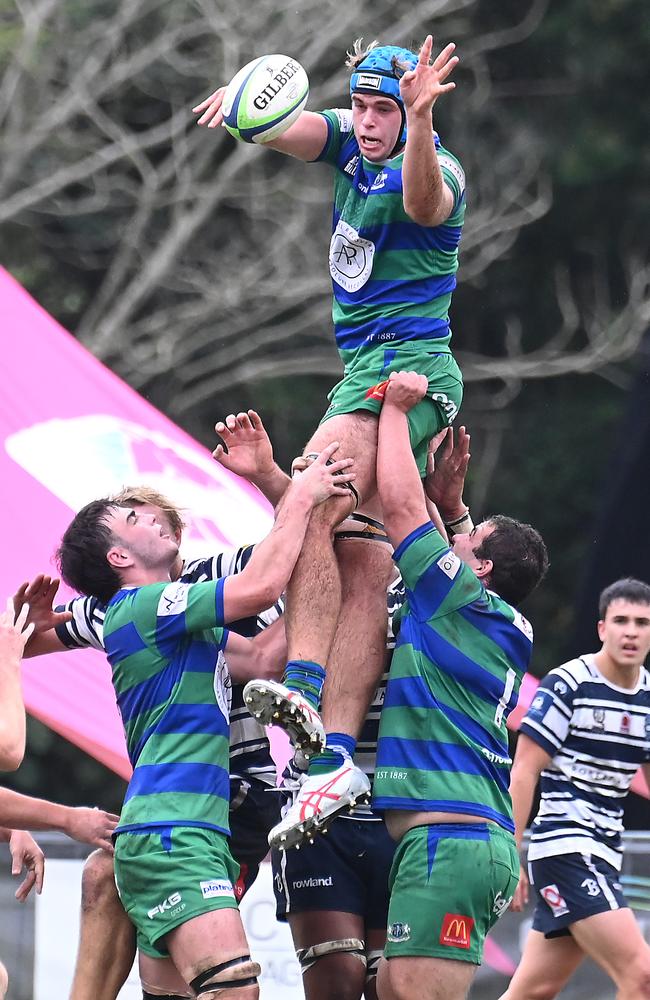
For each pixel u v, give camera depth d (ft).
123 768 81.46
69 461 91.66
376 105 59.36
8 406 92.73
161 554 61.93
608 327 219.00
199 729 57.77
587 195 224.53
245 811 65.10
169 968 59.31
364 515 61.93
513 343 222.89
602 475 222.48
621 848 83.92
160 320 202.69
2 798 61.77
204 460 96.99
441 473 68.90
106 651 59.67
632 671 83.05
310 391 218.18
